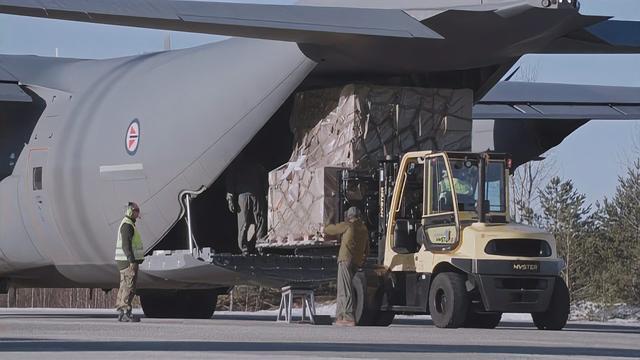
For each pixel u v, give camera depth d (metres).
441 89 58.47
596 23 52.78
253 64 58.12
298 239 56.72
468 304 48.03
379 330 45.09
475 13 51.19
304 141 58.97
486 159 50.41
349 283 51.66
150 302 74.00
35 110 68.31
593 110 72.00
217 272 57.31
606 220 102.56
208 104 59.50
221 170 59.00
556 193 104.31
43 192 66.38
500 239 48.41
